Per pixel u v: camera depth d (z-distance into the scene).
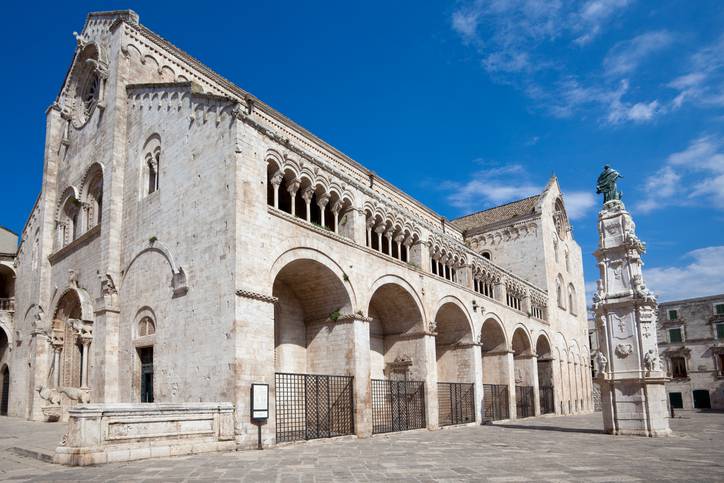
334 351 31.16
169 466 17.34
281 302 31.64
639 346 30.31
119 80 34.72
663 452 21.81
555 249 68.06
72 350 37.31
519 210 69.25
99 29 38.62
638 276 30.97
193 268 26.20
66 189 40.44
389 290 36.53
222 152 26.09
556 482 14.45
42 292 40.19
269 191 30.62
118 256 31.98
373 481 14.70
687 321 92.75
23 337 43.47
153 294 28.62
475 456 20.62
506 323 50.91
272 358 24.66
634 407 30.16
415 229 38.88
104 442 18.19
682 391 90.94
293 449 23.17
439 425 37.41
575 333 71.06
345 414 29.81
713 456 20.44
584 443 25.81
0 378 48.31
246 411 22.98
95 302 32.69
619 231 31.92
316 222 34.31
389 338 39.12
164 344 27.09
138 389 28.66
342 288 30.78
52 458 17.98
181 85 29.94
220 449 21.58
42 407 36.72
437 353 45.56
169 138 30.08
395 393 37.56
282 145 28.02
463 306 43.31
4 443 23.52
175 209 28.25
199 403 21.41
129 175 32.94
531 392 54.84
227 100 26.31
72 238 39.94
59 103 43.94
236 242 24.17
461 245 45.03
